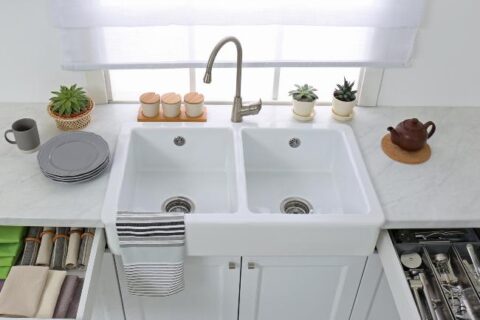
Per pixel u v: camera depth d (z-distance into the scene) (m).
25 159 1.59
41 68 1.74
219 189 1.76
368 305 1.73
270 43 1.68
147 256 1.44
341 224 1.41
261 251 1.48
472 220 1.45
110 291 1.64
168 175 1.80
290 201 1.74
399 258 1.45
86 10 1.54
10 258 1.41
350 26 1.63
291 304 1.72
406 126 1.63
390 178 1.59
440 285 1.37
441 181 1.58
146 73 1.99
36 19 1.62
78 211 1.42
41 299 1.30
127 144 1.65
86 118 1.72
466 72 1.83
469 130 1.81
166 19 1.57
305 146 1.79
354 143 1.70
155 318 1.76
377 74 1.80
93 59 1.66
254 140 1.77
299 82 2.01
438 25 1.70
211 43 1.66
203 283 1.62
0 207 1.41
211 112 1.83
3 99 1.82
